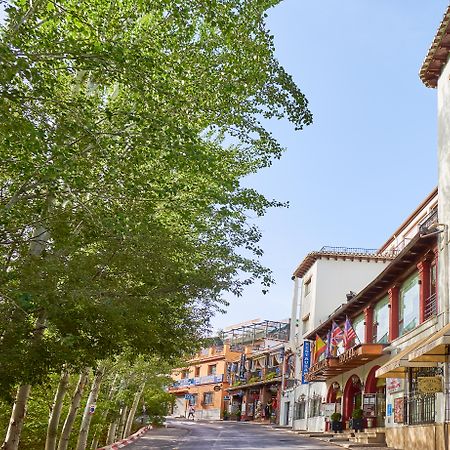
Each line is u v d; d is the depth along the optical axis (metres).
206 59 9.94
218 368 67.25
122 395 25.20
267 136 11.27
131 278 10.12
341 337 30.22
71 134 7.92
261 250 13.13
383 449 20.80
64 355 8.91
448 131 20.08
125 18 9.15
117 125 8.54
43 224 9.24
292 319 46.69
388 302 26.05
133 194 8.98
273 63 10.30
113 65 8.22
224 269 12.39
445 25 19.09
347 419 30.50
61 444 15.50
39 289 8.24
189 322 13.35
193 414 62.56
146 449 22.56
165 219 11.39
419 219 31.38
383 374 20.11
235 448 22.75
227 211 11.48
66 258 9.23
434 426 17.89
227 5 9.52
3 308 8.06
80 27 8.54
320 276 41.50
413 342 21.61
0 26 7.73
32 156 8.50
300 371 43.22
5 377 8.72
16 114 8.44
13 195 8.67
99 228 9.11
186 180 10.66
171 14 9.52
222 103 10.09
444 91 20.77
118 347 10.32
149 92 8.65
